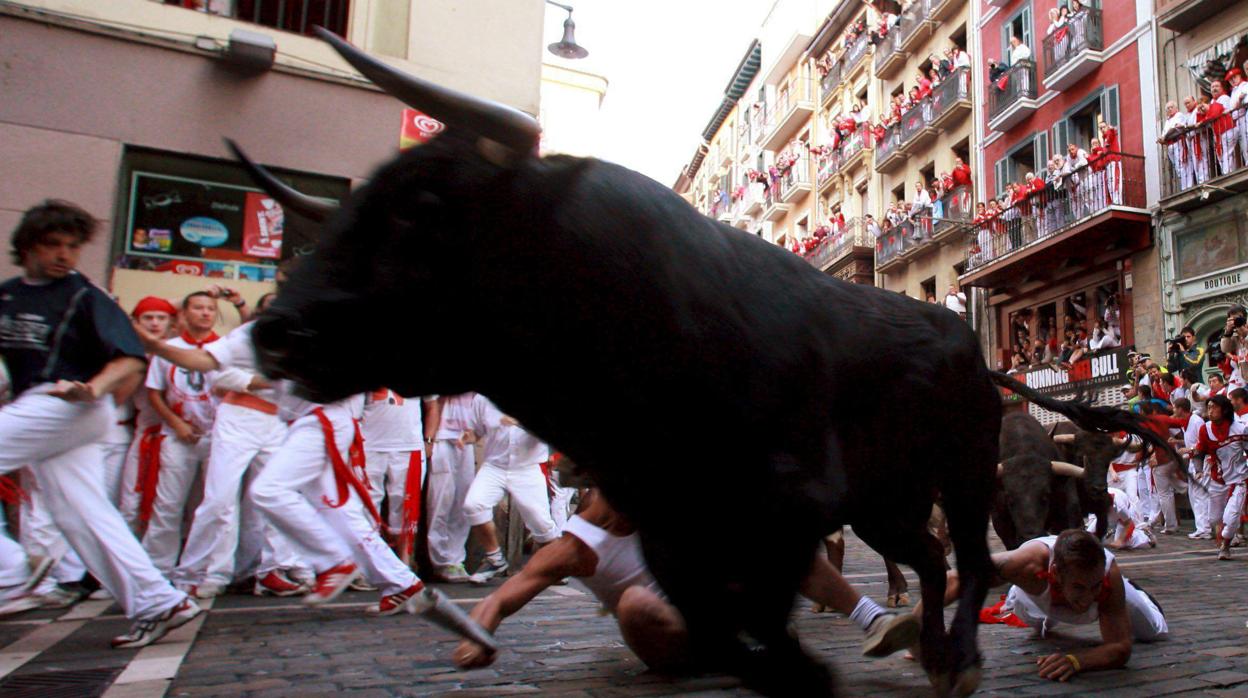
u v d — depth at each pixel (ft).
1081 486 22.58
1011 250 69.51
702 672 6.23
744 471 5.84
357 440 14.80
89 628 14.08
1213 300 53.78
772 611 5.92
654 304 5.52
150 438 18.03
